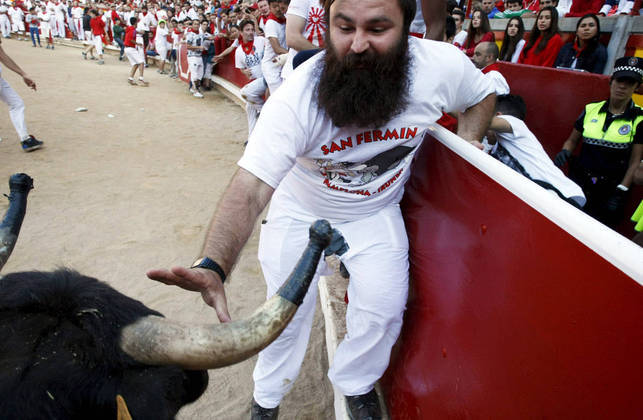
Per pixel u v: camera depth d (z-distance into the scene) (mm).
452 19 4430
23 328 1025
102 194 5629
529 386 1295
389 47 1552
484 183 1647
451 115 2730
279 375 2289
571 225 1171
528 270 1349
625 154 3402
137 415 980
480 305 1613
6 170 6180
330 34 1601
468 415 1616
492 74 3615
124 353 1006
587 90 3926
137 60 13703
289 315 938
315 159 1839
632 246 1015
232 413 2799
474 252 1686
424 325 2066
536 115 4355
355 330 2105
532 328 1306
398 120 1772
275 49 5402
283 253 2098
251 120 7293
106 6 25797
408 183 2377
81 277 1172
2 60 6430
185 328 980
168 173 6492
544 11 4996
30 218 4891
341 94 1587
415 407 2049
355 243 2047
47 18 23453
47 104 10281
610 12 5672
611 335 1011
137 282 3918
